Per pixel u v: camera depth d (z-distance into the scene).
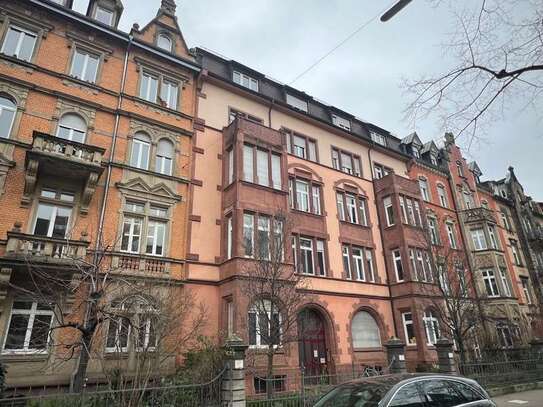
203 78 18.28
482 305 21.12
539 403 11.92
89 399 7.84
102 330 11.35
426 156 30.12
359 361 17.95
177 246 14.66
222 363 10.20
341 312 18.48
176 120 16.73
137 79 16.33
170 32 18.23
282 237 14.85
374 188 24.03
